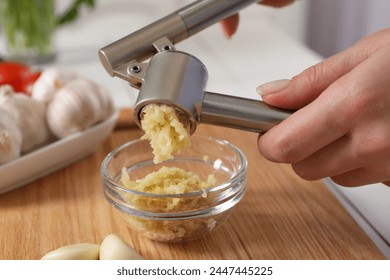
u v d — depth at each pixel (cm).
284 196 40
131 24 86
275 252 34
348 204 41
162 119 30
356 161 31
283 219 38
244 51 75
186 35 35
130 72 32
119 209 34
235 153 37
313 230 36
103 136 45
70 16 71
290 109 32
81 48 76
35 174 42
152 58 31
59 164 43
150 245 35
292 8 88
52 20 69
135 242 35
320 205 39
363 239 35
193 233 34
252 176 43
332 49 87
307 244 35
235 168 37
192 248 35
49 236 36
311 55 72
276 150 31
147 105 30
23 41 68
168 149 31
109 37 80
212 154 39
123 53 32
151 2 89
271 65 69
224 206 34
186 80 30
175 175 36
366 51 31
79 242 35
